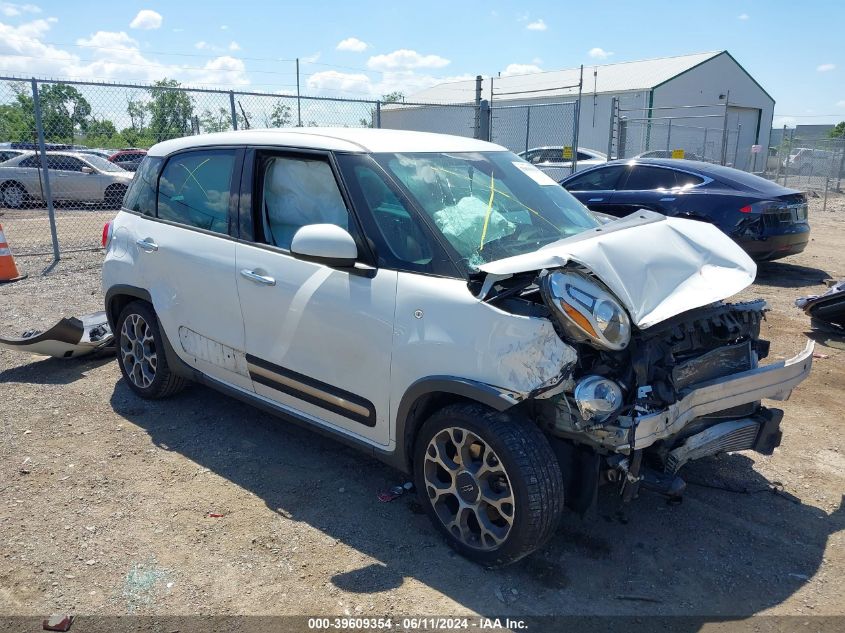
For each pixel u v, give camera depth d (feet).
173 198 14.65
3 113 33.06
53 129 33.88
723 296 9.96
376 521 11.28
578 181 34.47
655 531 11.12
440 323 9.80
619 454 9.29
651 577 10.00
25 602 9.31
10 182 47.11
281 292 11.85
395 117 104.73
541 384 8.93
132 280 15.15
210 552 10.43
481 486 9.80
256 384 12.89
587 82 111.14
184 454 13.48
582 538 10.91
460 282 9.95
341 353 11.05
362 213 11.09
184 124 35.70
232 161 13.39
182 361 14.51
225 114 35.63
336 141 12.10
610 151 56.29
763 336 21.44
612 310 9.04
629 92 101.76
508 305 9.52
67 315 23.20
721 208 29.48
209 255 13.25
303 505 11.73
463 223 11.02
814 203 70.18
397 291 10.34
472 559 10.13
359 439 11.35
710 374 10.62
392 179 11.23
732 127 115.44
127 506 11.63
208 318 13.46
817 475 12.94
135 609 9.22
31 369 17.94
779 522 11.41
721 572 10.14
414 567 10.12
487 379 9.29
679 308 9.46
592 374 9.28
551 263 9.17
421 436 10.41
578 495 9.72
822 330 22.07
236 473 12.78
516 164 13.79
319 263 10.82
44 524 11.05
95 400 15.98
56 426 14.60
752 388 10.67
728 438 10.85
